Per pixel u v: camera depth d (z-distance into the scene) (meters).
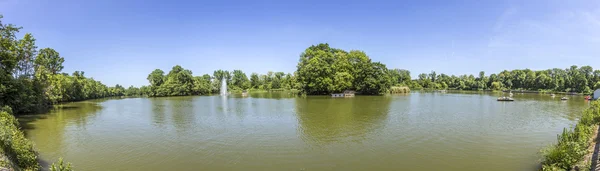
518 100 56.16
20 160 11.61
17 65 35.53
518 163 13.82
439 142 18.20
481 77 144.75
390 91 88.75
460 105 43.84
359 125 24.67
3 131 11.79
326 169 13.23
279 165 13.84
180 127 24.45
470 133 20.95
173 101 60.78
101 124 26.84
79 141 19.33
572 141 12.45
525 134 20.58
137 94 108.06
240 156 15.40
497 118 28.58
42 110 41.81
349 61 81.88
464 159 14.61
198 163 14.27
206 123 26.48
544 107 40.44
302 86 78.06
